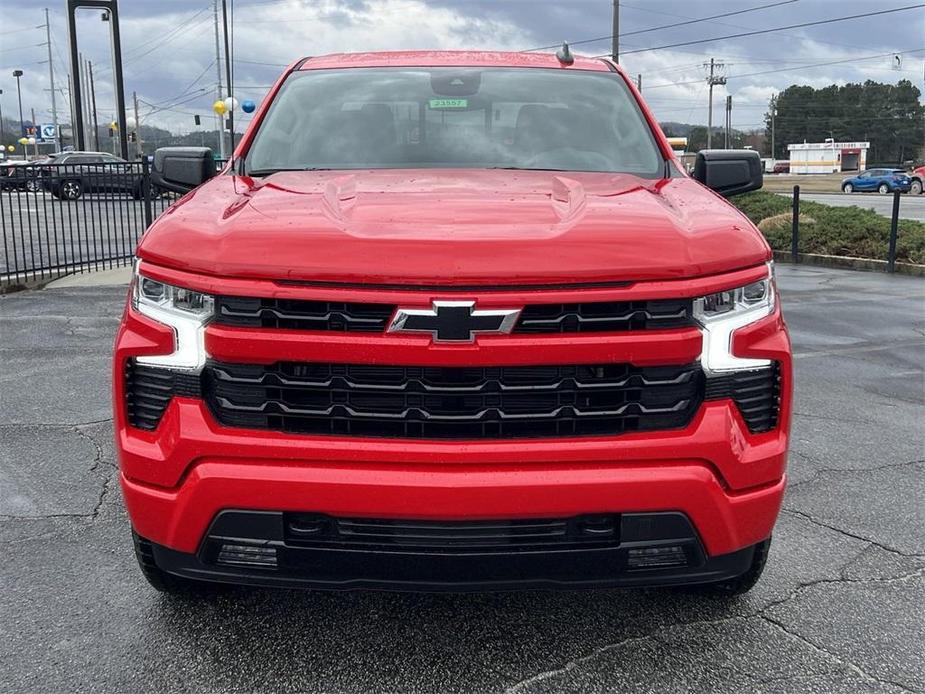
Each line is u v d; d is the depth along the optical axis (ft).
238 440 8.54
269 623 10.62
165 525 8.83
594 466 8.55
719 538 8.82
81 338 26.94
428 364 8.31
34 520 13.62
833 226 53.78
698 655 10.04
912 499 14.94
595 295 8.39
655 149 13.02
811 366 25.04
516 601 11.23
